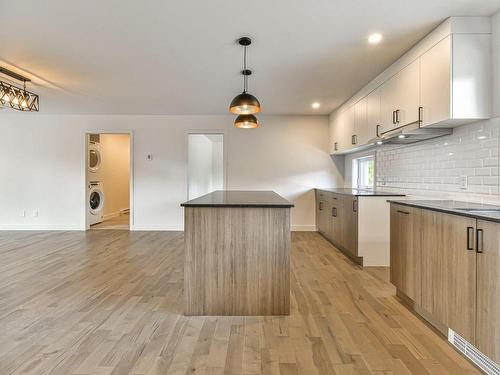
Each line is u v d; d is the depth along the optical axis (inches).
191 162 265.0
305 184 244.1
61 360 72.2
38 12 95.3
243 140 243.6
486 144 98.5
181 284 124.6
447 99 97.9
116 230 245.8
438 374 68.0
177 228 244.7
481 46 96.7
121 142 341.7
